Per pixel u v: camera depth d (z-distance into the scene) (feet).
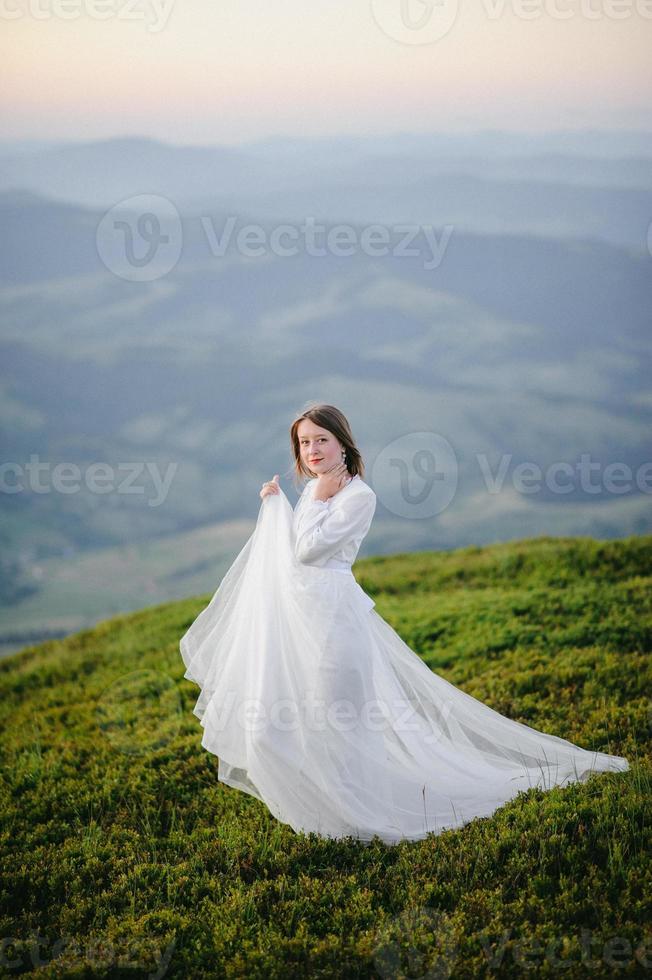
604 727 20.58
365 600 16.67
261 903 14.87
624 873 14.37
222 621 17.60
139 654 31.60
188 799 19.20
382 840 16.22
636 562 34.01
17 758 22.68
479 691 23.06
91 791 20.06
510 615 29.58
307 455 16.85
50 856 17.15
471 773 17.57
